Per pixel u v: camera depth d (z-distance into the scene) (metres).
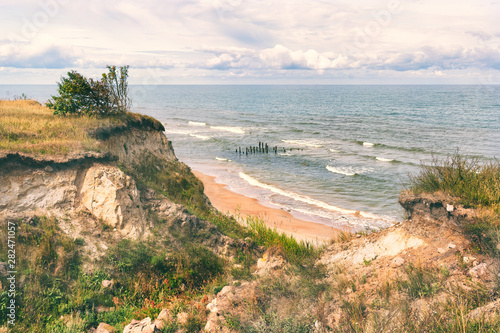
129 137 16.28
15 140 11.71
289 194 29.61
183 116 100.06
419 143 54.81
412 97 184.00
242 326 6.62
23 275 8.32
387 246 8.23
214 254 12.16
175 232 12.11
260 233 15.91
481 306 5.35
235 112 114.06
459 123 78.69
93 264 9.73
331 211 25.33
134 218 11.66
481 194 7.13
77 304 8.36
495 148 49.38
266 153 48.62
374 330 5.42
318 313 6.57
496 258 6.17
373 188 31.36
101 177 11.67
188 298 9.29
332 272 8.26
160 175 16.31
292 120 89.19
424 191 8.07
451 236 7.18
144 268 10.29
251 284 8.48
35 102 21.62
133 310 8.71
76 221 10.60
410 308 5.86
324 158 44.94
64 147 11.83
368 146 53.72
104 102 16.47
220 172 37.94
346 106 134.88
